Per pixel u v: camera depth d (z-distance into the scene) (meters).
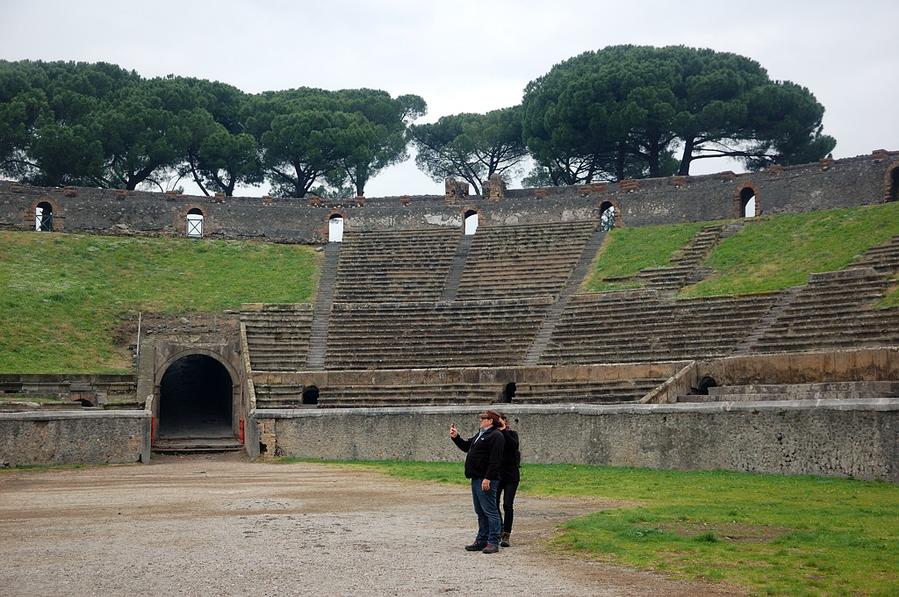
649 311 57.28
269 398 52.47
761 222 69.38
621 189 77.69
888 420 29.11
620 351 53.50
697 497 26.36
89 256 73.75
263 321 63.72
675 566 16.52
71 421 42.59
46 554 17.67
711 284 61.22
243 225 82.00
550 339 57.47
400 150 105.69
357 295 70.69
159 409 56.69
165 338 60.69
